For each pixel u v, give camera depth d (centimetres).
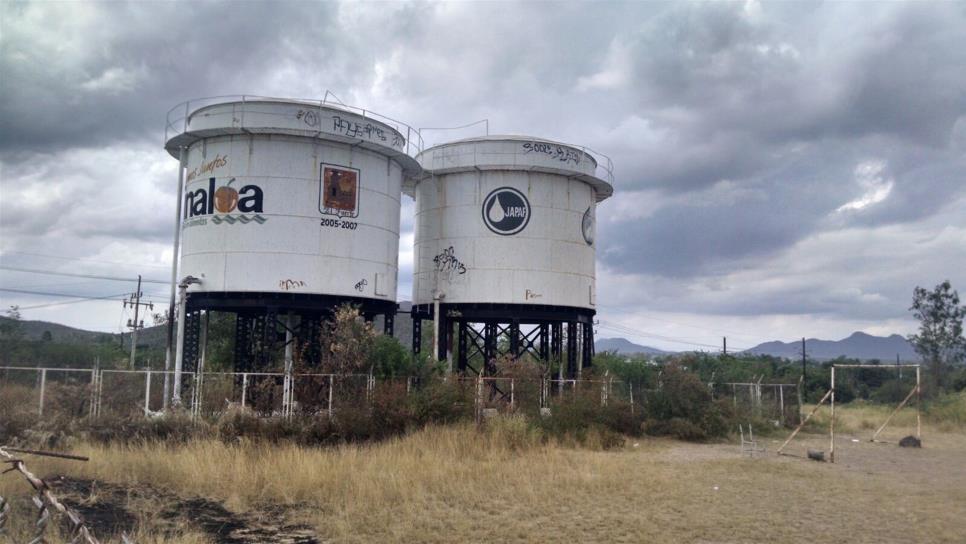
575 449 2352
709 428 2864
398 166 3119
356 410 2242
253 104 2731
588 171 3541
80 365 3812
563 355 3556
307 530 1222
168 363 2739
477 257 3353
